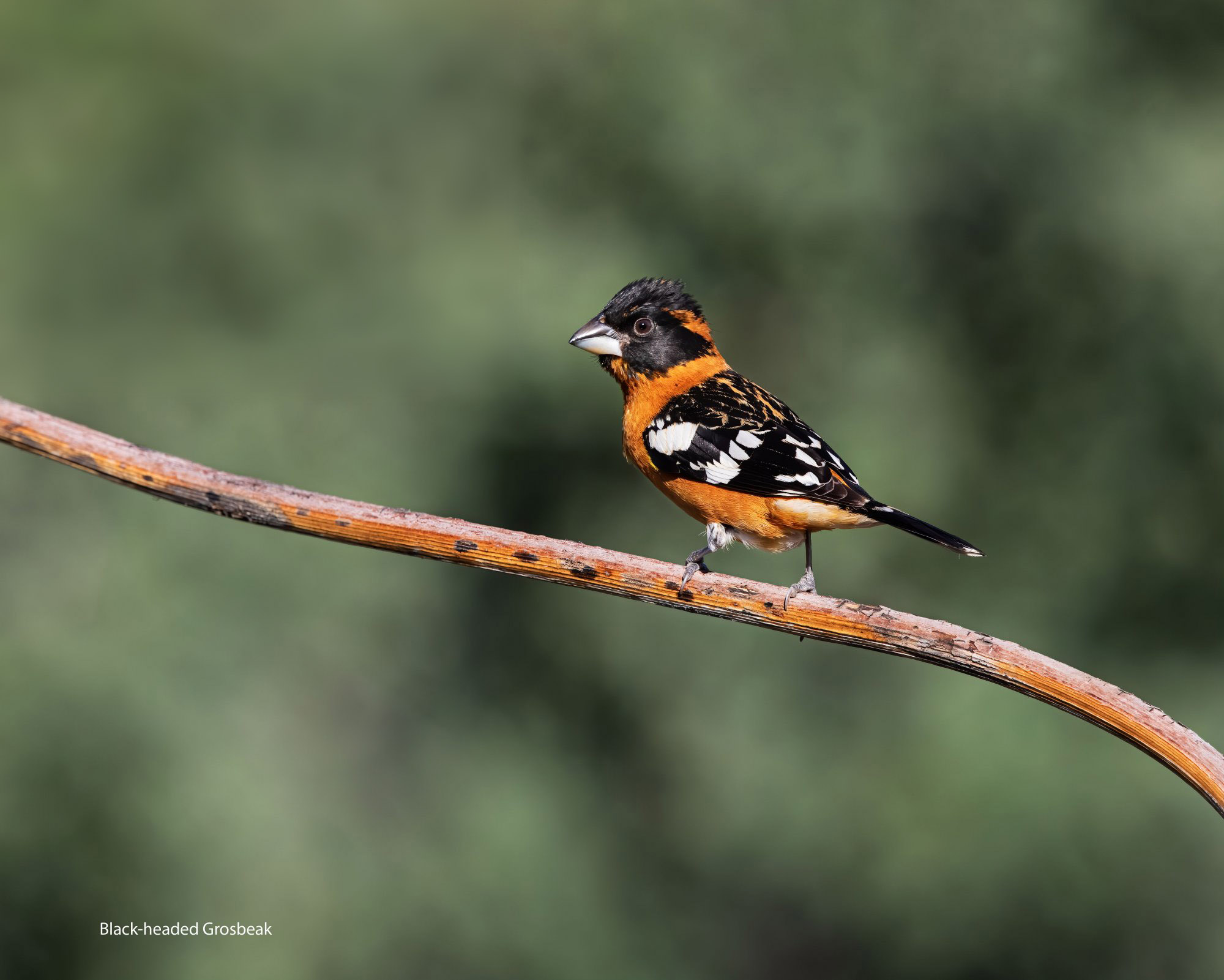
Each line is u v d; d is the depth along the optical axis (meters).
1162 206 17.00
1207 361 16.78
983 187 17.77
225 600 16.91
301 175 18.66
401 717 18.05
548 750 18.20
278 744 16.97
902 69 17.70
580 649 18.41
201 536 16.91
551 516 18.16
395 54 18.84
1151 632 17.14
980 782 15.55
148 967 15.08
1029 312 17.70
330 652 17.64
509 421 17.98
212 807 15.80
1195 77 17.62
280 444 17.73
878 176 17.58
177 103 18.56
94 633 16.22
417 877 17.03
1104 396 17.31
